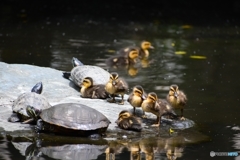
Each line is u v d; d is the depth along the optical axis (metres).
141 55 19.59
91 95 12.84
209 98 14.12
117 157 9.45
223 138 10.84
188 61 18.92
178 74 16.94
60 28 24.50
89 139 10.31
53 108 10.56
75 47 20.50
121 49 19.36
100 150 9.79
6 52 18.95
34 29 23.92
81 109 10.52
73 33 23.47
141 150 9.88
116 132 10.74
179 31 25.00
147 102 11.20
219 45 21.95
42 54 18.91
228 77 16.61
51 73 14.38
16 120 10.98
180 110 12.98
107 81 13.58
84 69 13.91
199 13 30.02
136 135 10.70
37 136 10.34
